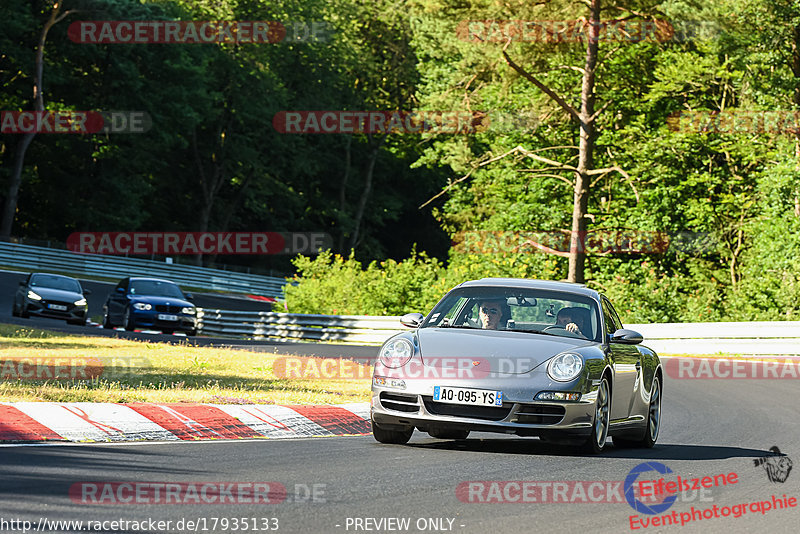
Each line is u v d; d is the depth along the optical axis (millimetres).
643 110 146125
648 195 138875
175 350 66812
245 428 35094
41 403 33094
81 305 106688
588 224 148750
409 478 26156
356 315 118125
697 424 44938
